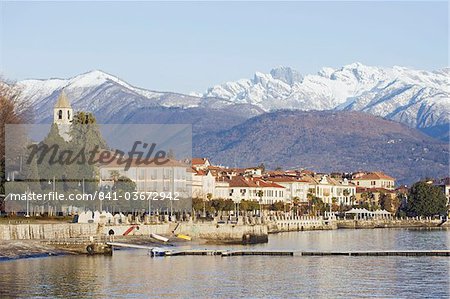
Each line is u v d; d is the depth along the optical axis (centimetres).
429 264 17188
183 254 18938
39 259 17200
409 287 14112
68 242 18438
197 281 14612
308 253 19025
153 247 19825
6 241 18062
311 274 15588
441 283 14525
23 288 13562
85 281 14375
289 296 13250
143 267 16350
